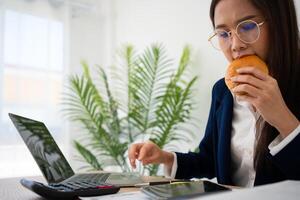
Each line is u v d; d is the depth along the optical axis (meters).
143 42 2.65
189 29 2.24
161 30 2.48
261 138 0.80
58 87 2.64
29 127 0.63
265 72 0.72
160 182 0.71
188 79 2.23
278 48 0.78
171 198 0.46
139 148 0.92
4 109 2.38
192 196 0.46
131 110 2.16
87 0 2.92
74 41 2.83
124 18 2.86
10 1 2.47
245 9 0.75
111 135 2.20
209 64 2.09
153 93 2.25
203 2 2.15
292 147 0.62
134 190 0.62
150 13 2.59
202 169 1.03
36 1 2.60
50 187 0.55
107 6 3.00
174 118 2.01
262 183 0.80
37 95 2.54
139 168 1.96
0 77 2.37
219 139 1.01
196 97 2.17
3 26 2.41
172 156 0.98
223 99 1.07
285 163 0.64
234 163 0.97
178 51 2.32
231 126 1.00
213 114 1.11
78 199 0.53
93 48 2.94
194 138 2.17
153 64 2.21
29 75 2.52
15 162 2.39
